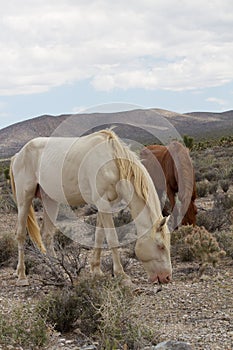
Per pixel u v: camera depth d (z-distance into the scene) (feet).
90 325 18.44
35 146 29.40
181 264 30.09
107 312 16.74
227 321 19.36
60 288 25.26
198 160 101.81
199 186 62.85
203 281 25.49
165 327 18.90
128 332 16.43
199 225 39.06
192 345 16.61
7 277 30.35
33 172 29.60
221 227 39.52
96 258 26.76
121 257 31.63
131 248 33.32
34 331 16.75
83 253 34.53
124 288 19.90
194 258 30.55
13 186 31.94
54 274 25.86
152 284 25.90
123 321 16.89
